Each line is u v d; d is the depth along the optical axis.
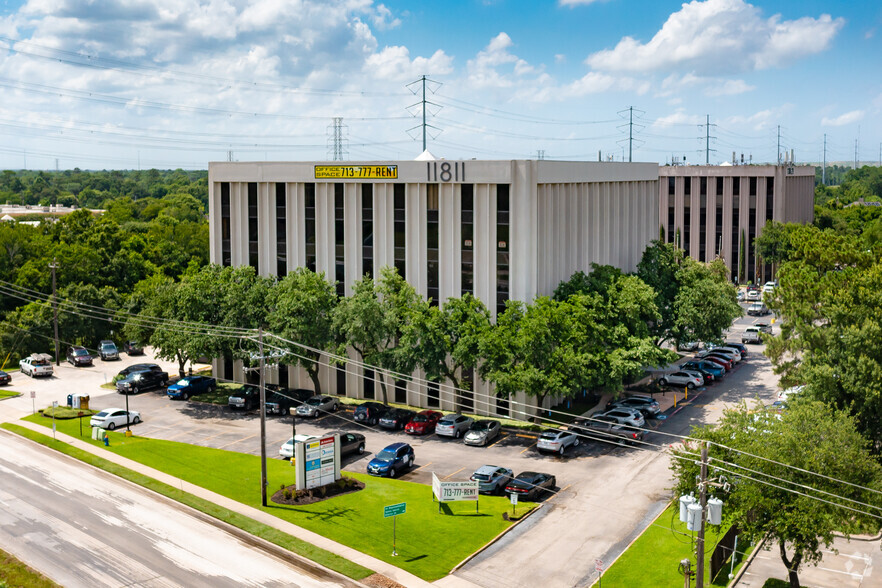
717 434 37.06
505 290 63.44
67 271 99.06
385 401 64.06
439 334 60.06
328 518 43.00
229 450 54.69
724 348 84.06
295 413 63.84
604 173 73.31
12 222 118.81
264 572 37.06
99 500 45.81
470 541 40.62
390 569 37.31
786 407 50.38
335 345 65.75
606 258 75.00
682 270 76.75
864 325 48.06
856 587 37.06
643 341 60.06
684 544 40.28
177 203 196.00
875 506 33.19
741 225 132.12
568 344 57.88
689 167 133.62
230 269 68.88
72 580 35.66
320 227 69.12
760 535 34.81
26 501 45.38
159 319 71.62
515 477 48.56
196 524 42.56
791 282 55.09
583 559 38.84
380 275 67.19
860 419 48.31
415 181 65.12
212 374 75.00
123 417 60.28
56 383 74.81
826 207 197.75
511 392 57.38
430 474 50.34
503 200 62.72
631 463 52.88
